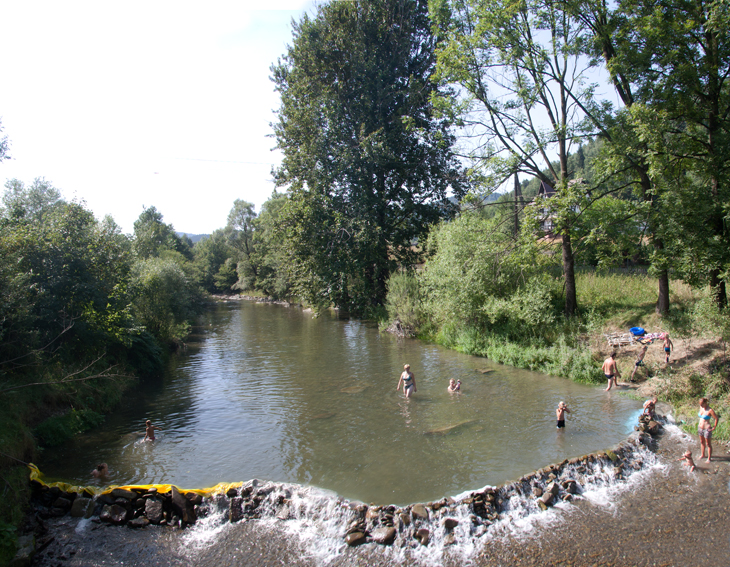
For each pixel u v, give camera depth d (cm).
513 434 1145
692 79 1445
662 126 1380
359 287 3612
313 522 823
